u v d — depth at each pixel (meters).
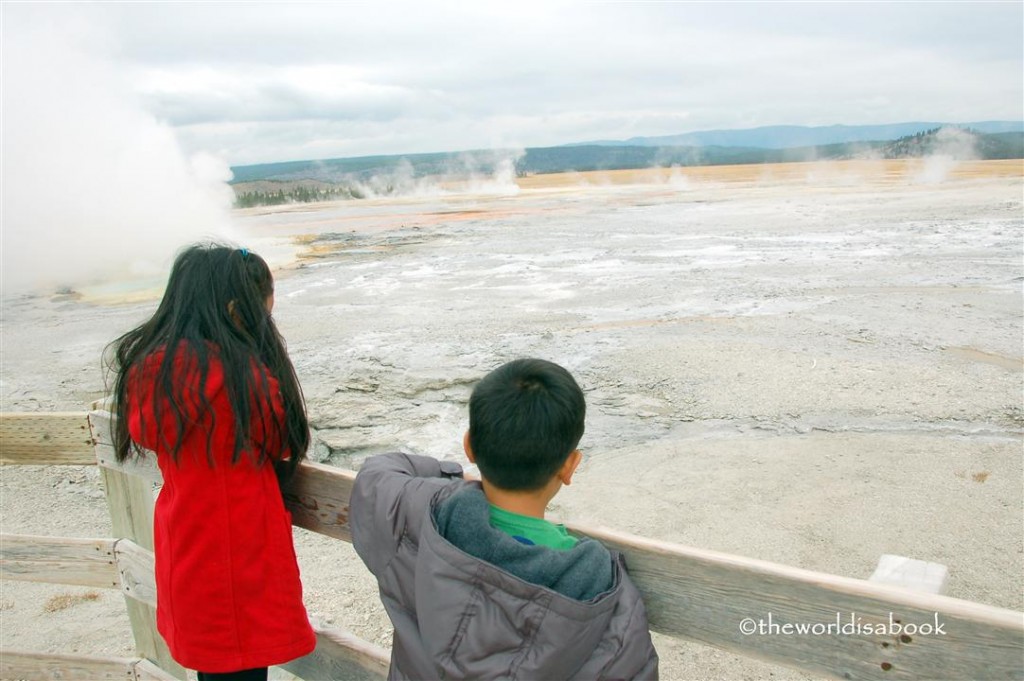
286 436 1.90
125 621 4.96
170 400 1.72
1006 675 1.21
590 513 6.39
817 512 6.22
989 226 20.50
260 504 1.88
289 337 11.88
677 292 14.01
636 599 1.40
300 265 19.67
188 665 1.90
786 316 11.84
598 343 10.78
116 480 2.47
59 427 2.45
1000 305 12.01
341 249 22.55
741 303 12.89
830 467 6.97
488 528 1.37
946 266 15.33
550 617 1.29
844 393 8.61
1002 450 7.12
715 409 8.38
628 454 7.46
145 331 1.84
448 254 20.34
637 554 1.56
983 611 1.22
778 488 6.65
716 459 7.25
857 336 10.62
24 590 5.46
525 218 29.55
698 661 4.17
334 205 44.84
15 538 2.67
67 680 2.79
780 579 1.40
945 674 1.27
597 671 1.33
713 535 5.96
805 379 9.05
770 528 6.02
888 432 7.63
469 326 12.05
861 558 5.55
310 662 2.31
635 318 12.17
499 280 16.14
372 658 2.13
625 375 9.48
